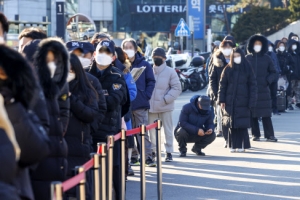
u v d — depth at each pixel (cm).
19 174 1031
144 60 2548
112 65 2053
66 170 1416
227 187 2169
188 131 2788
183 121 2802
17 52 1022
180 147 2825
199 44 10588
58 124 1383
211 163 2634
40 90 1102
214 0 12875
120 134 1686
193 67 6825
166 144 2686
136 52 2548
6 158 912
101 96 1716
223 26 13575
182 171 2472
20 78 1013
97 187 1348
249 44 3170
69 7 12575
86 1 13100
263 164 2594
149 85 2527
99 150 1434
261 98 3183
